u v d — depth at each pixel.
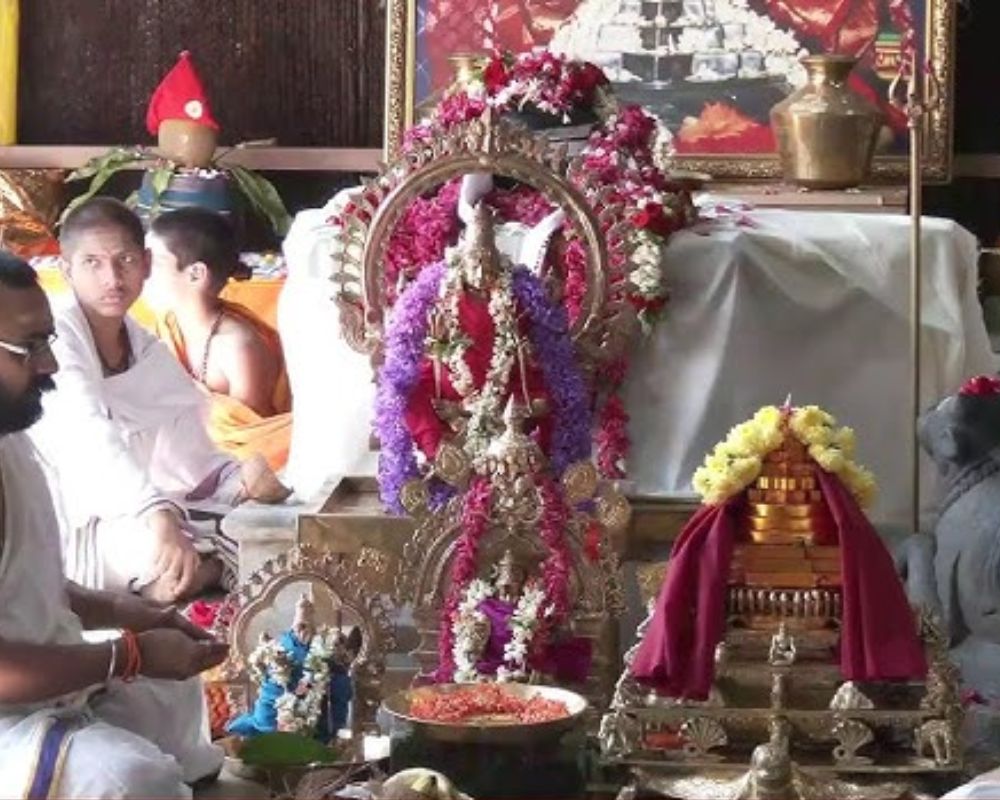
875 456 7.61
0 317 5.45
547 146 7.04
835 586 5.68
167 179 9.84
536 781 5.60
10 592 5.47
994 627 6.43
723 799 5.52
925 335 7.64
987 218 10.49
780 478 5.69
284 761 5.82
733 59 10.05
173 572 7.63
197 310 9.50
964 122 10.47
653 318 7.34
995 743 6.03
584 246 7.03
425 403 6.47
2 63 10.62
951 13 10.01
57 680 5.38
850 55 9.91
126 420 8.14
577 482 6.14
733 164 10.00
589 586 6.13
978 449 6.50
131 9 10.74
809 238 7.61
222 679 6.27
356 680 6.12
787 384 7.55
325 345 7.66
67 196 10.58
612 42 10.10
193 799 5.84
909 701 5.76
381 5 10.63
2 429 5.48
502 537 6.13
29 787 5.31
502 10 10.14
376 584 6.30
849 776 5.64
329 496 6.76
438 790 5.31
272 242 10.54
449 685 5.88
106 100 10.77
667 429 7.40
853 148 9.13
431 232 7.15
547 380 6.51
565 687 6.13
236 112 10.76
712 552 5.64
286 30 10.73
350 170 10.62
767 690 5.69
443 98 8.36
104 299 8.02
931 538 6.74
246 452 9.20
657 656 5.63
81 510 7.72
